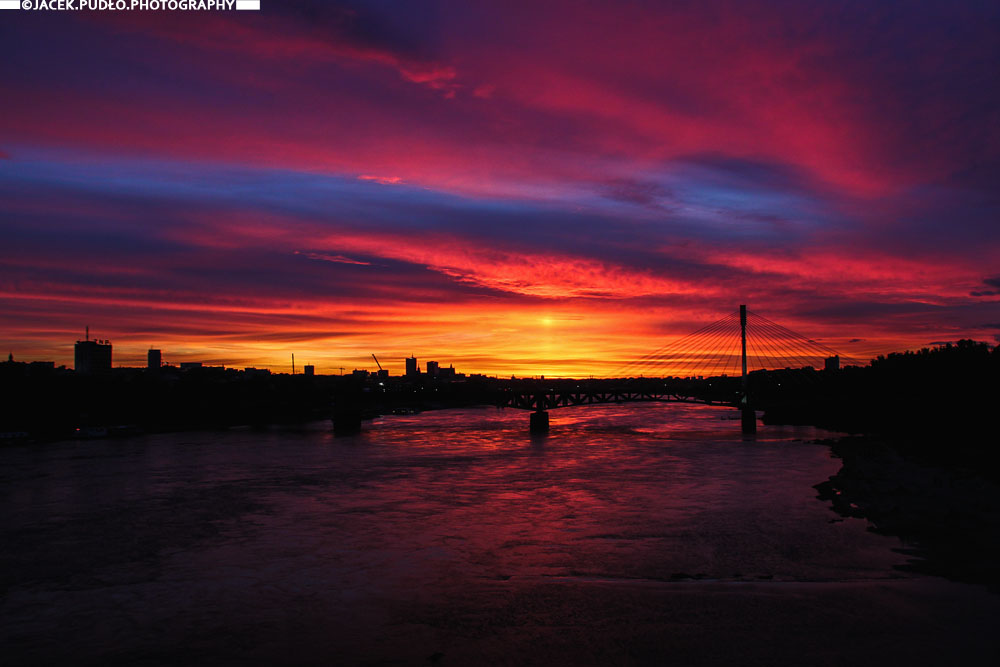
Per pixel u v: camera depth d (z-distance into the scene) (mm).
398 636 34500
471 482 84062
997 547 49031
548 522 59312
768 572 44000
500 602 38781
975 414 125312
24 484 83438
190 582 43500
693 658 31094
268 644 33938
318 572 45188
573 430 181125
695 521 58531
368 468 98750
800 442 135000
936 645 31781
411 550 50406
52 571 46344
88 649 33812
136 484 83375
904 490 70562
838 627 34031
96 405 186000
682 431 172875
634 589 40375
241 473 93438
